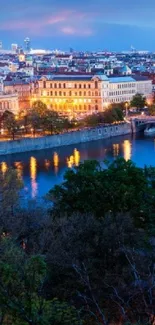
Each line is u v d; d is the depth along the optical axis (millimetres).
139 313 67438
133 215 139750
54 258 109062
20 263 74312
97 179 146375
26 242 127188
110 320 89750
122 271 108188
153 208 142625
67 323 60125
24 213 137375
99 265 116438
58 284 107625
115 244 118812
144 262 111125
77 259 111625
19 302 52656
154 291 75688
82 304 99062
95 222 125500
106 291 105500
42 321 52438
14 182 180875
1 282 54375
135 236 122500
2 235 121500
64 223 127000
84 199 143750
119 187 141125
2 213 134500
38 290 71250
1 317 56312
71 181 148875
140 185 148750
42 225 129000
